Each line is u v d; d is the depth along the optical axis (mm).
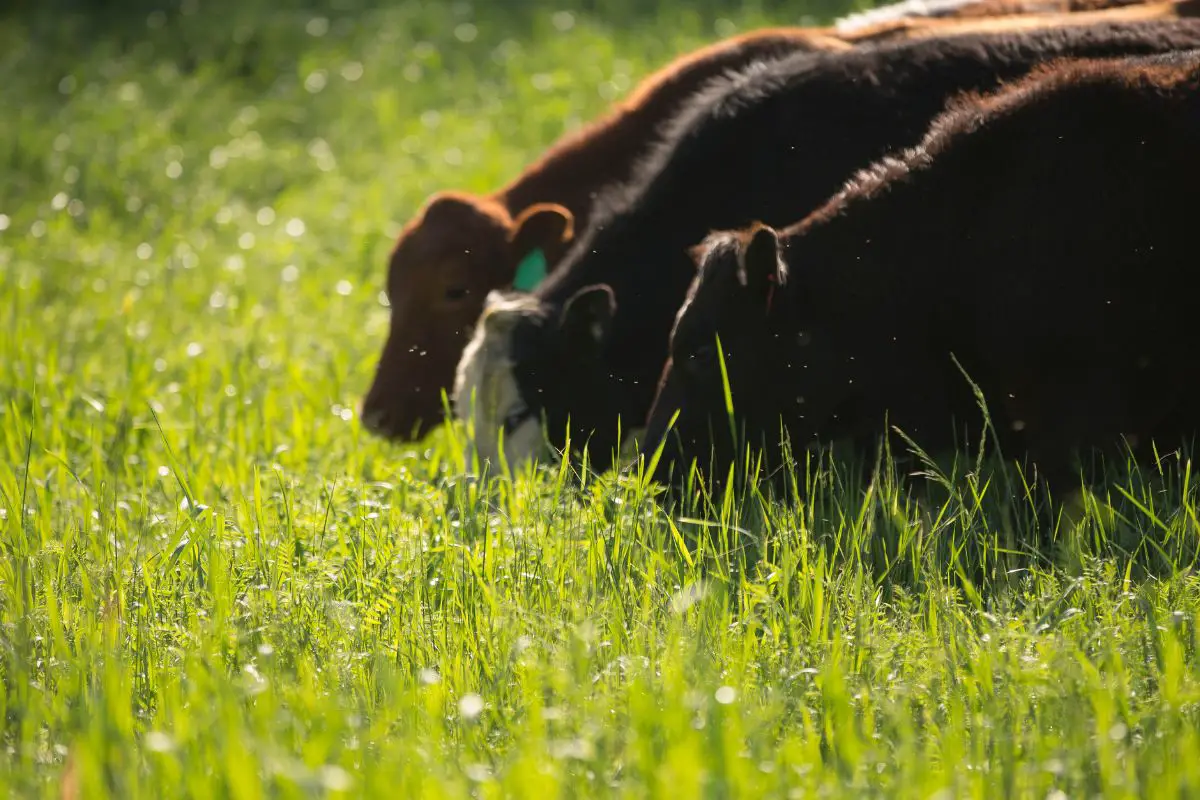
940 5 17094
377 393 14023
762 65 13641
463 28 32438
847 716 6883
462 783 6383
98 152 26391
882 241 10711
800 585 8477
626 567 8852
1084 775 6395
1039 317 10336
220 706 6750
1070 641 7508
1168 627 7582
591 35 30562
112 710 6945
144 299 19188
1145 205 10227
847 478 10617
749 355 10641
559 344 11688
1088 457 10406
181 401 14305
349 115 28594
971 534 9500
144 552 9633
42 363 15562
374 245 21438
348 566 9031
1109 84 10477
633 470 10773
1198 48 12289
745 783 6059
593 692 7203
